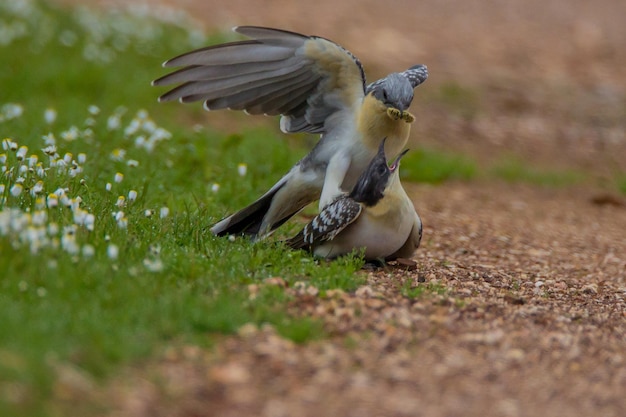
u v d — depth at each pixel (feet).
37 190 35.76
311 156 40.75
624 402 28.43
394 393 27.63
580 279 43.24
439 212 55.72
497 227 52.95
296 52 39.40
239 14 108.68
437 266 42.37
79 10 90.84
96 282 31.40
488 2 126.52
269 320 31.30
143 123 56.65
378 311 33.32
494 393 28.22
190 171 51.80
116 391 26.16
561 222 56.70
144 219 39.09
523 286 40.45
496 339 32.22
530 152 77.30
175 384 26.89
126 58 80.23
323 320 32.07
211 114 72.54
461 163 67.77
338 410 26.40
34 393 25.11
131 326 29.37
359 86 39.99
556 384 29.32
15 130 54.24
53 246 32.19
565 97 92.48
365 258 39.55
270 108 41.37
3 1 85.30
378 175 37.93
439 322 33.09
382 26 109.70
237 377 27.58
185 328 29.91
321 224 38.19
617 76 101.04
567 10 125.29
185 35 90.07
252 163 55.26
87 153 49.67
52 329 28.09
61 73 72.59
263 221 41.68
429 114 83.41
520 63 102.37
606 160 77.00
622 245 51.57
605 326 35.24
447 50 103.60
